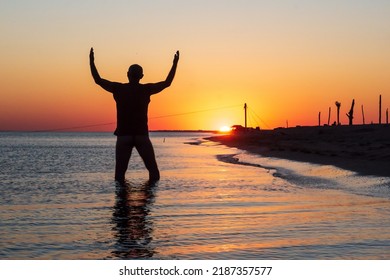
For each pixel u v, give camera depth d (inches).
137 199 914.7
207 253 512.1
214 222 676.1
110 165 1868.8
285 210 766.5
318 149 2278.5
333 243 542.3
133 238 580.7
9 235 601.0
